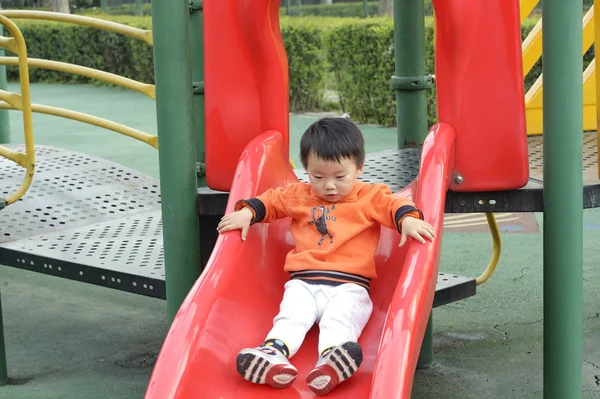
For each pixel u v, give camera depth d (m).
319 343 2.29
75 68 3.60
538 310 4.15
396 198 2.45
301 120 10.81
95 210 4.06
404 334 2.06
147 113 11.51
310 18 13.23
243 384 2.20
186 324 2.19
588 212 5.87
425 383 3.37
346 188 2.47
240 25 2.78
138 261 3.22
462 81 2.63
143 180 4.58
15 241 3.57
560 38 2.46
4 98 3.16
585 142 3.76
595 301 4.22
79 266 3.21
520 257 4.92
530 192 2.68
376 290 2.54
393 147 8.57
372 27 10.38
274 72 2.82
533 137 3.98
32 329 4.14
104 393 3.33
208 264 2.41
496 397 3.21
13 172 4.57
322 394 2.14
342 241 2.47
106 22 3.59
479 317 4.11
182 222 2.80
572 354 2.61
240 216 2.53
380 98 10.31
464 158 2.66
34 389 3.38
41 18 3.83
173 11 2.68
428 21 10.52
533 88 4.08
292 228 2.58
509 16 2.58
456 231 5.53
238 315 2.39
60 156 4.93
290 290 2.42
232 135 2.86
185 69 2.73
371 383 2.01
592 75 4.03
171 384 2.04
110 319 4.29
